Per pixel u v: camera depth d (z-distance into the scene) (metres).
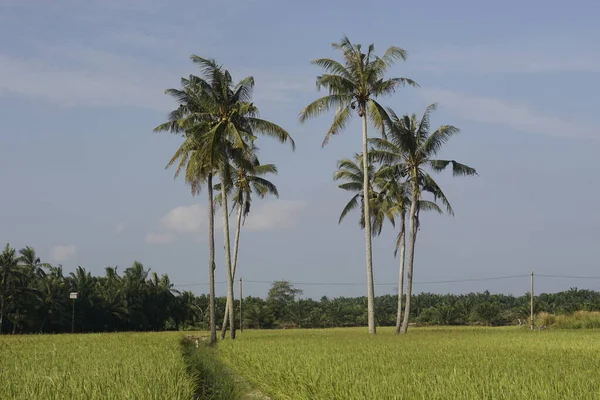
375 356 24.11
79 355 26.38
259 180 53.66
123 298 102.31
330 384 16.09
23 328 84.12
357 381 15.73
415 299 152.88
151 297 108.62
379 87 44.78
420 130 49.72
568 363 20.38
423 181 50.81
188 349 39.66
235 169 51.53
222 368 28.09
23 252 91.94
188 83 43.06
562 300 145.75
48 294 89.81
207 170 43.31
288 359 23.36
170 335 55.97
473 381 15.38
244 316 127.88
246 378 23.78
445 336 41.72
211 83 43.28
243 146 41.41
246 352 28.20
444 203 51.16
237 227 56.53
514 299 159.62
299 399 16.42
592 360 21.44
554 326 69.31
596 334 44.59
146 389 14.61
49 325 90.38
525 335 42.94
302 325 134.50
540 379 15.38
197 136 43.06
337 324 134.88
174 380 16.17
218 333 74.75
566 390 13.89
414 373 17.00
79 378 16.69
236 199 53.78
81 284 97.00
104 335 56.97
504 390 14.01
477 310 123.38
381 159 50.53
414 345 31.12
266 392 20.88
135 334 60.88
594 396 13.04
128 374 17.42
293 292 167.25
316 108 44.06
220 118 43.59
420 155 49.91
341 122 44.56
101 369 19.09
